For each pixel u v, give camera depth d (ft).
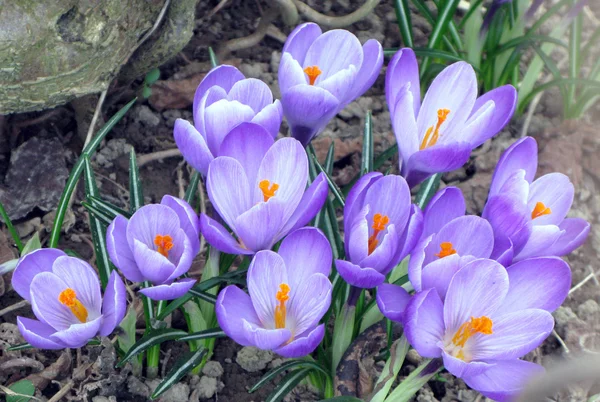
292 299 2.40
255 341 2.31
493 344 2.35
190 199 2.73
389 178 2.35
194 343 2.70
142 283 2.63
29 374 2.71
